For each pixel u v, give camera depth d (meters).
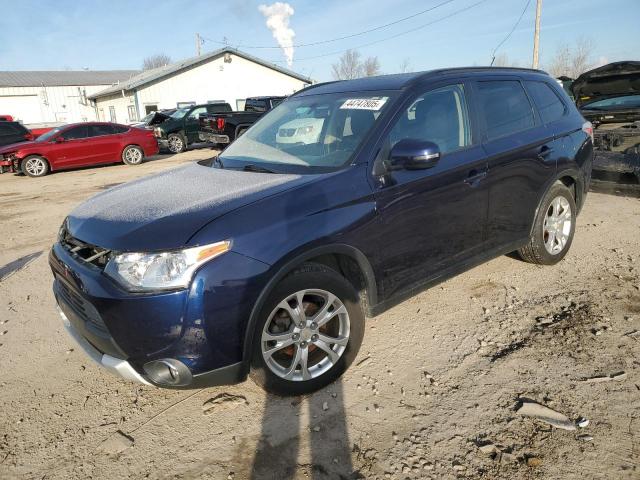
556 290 4.00
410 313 3.75
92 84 47.75
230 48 30.08
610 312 3.58
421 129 3.28
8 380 3.14
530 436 2.41
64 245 2.84
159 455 2.44
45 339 3.67
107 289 2.35
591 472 2.17
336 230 2.71
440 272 3.41
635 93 7.32
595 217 6.06
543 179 4.07
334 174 2.86
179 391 2.95
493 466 2.24
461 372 2.98
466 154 3.46
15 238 6.65
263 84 32.00
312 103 3.77
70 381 3.11
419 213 3.15
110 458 2.43
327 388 2.88
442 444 2.40
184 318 2.30
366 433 2.51
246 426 2.61
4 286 4.80
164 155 18.27
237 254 2.40
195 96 30.11
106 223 2.62
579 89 7.83
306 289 2.67
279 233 2.53
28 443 2.56
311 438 2.49
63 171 14.59
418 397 2.77
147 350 2.34
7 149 13.59
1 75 47.72
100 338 2.47
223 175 3.22
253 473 2.29
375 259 2.96
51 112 46.50
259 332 2.53
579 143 4.48
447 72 3.63
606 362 2.98
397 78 3.55
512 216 3.88
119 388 3.01
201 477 2.29
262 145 3.67
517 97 4.07
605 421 2.48
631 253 4.74
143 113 28.92
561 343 3.22
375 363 3.12
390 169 3.00
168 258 2.30
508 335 3.37
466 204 3.45
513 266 4.54
